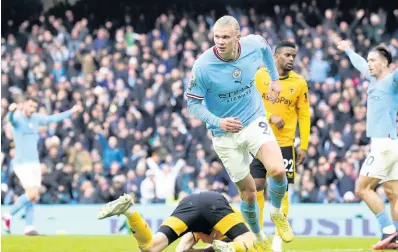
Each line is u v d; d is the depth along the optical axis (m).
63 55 52.09
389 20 54.75
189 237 18.91
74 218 37.78
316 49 50.09
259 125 18.88
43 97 48.28
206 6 58.12
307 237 32.44
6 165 43.75
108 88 48.75
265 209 35.28
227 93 18.67
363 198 23.80
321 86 46.72
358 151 42.00
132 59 50.16
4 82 50.12
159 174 41.12
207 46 50.97
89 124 45.34
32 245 25.91
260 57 18.94
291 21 54.66
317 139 42.81
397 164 23.50
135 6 58.25
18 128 31.50
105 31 53.38
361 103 45.94
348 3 55.94
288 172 23.80
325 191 40.53
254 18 55.06
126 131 44.62
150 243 17.62
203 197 18.12
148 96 47.09
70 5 58.47
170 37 53.44
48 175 42.84
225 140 19.16
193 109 18.59
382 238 23.55
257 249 19.61
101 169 42.84
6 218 32.75
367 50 51.25
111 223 37.41
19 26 58.53
